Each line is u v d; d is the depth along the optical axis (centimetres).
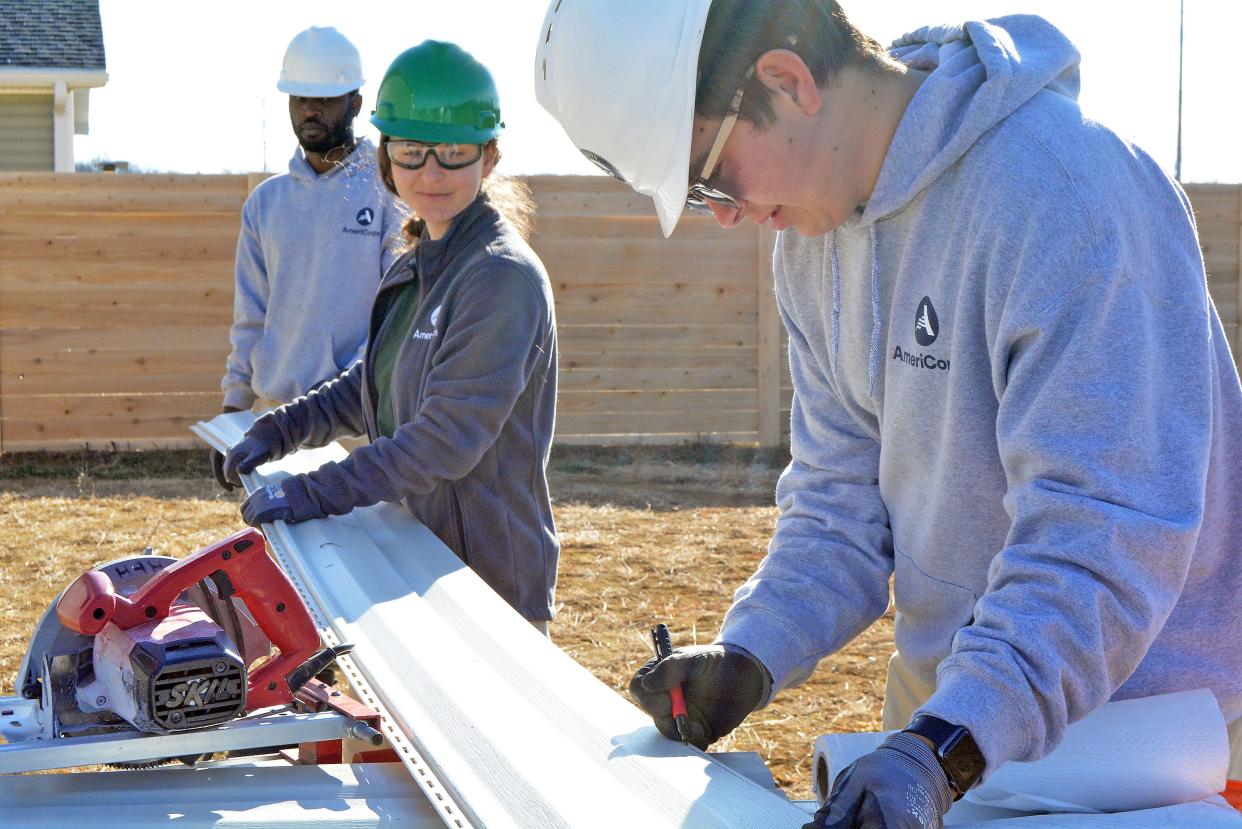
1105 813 152
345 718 182
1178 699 158
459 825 149
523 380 271
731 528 736
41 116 1473
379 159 291
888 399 183
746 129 161
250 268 474
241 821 157
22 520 732
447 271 280
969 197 158
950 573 183
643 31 161
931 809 120
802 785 362
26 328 939
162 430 964
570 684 191
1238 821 142
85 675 188
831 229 179
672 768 159
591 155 176
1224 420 163
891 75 166
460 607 226
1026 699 130
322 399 337
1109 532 136
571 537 702
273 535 270
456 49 273
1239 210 1059
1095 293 143
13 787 169
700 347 1016
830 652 196
